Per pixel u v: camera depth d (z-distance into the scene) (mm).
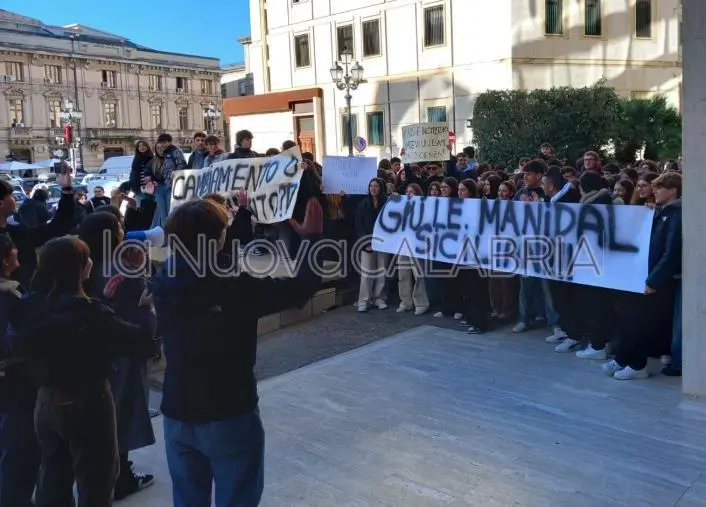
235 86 73375
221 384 2701
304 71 30781
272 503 3941
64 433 3207
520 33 23438
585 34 24922
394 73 27312
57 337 3104
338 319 8234
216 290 2689
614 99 21281
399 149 27531
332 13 29109
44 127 68688
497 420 4980
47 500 3344
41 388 3250
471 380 5848
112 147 73875
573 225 6258
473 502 3850
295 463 4441
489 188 8203
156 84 77812
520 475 4141
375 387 5789
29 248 4613
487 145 21516
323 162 8055
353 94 28859
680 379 5648
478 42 24344
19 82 66688
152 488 4289
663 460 4266
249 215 3619
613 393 5410
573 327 6496
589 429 4762
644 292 5551
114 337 3244
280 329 7910
